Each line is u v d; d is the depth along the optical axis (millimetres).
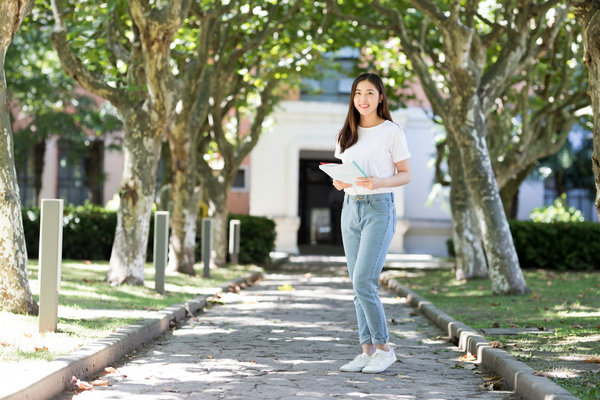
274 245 21188
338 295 13453
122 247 11898
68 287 10523
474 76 12391
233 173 18781
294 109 27156
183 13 11117
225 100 20172
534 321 8336
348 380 5668
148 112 11922
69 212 19812
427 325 9328
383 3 16141
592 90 5758
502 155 17812
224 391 5219
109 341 6207
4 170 7531
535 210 25875
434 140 28391
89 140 30359
